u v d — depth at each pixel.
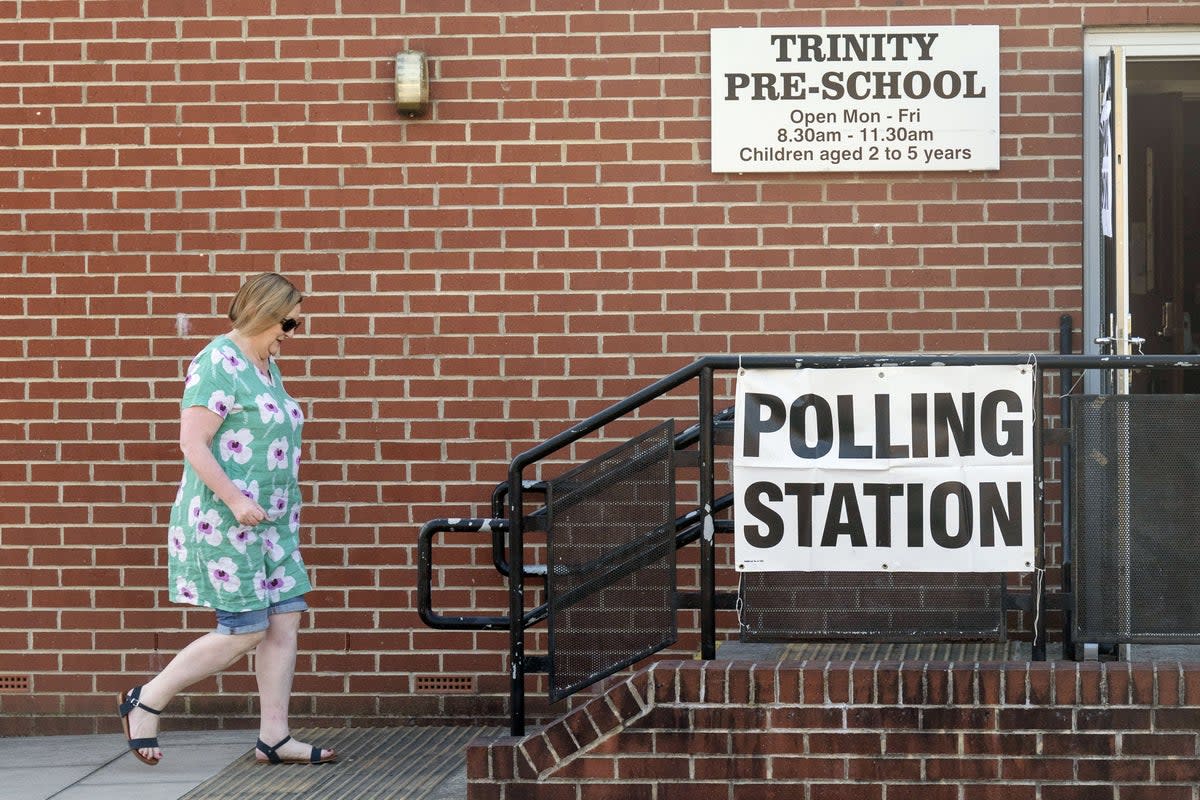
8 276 6.83
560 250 6.69
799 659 5.39
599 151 6.68
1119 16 6.54
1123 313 6.19
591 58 6.69
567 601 5.50
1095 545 5.17
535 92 6.70
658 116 6.66
